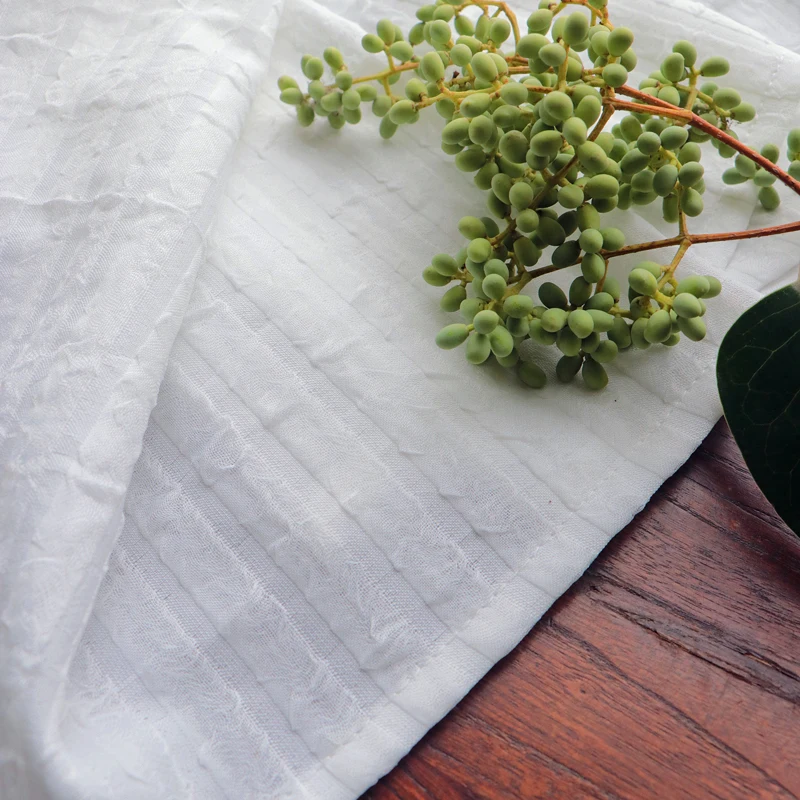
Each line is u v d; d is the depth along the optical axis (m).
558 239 0.37
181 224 0.38
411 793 0.36
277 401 0.38
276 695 0.36
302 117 0.42
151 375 0.37
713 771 0.36
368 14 0.46
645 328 0.37
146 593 0.37
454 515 0.37
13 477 0.36
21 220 0.40
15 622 0.35
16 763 0.35
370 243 0.40
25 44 0.43
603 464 0.38
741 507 0.38
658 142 0.37
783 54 0.42
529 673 0.37
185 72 0.40
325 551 0.37
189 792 0.36
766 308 0.36
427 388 0.38
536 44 0.36
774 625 0.37
